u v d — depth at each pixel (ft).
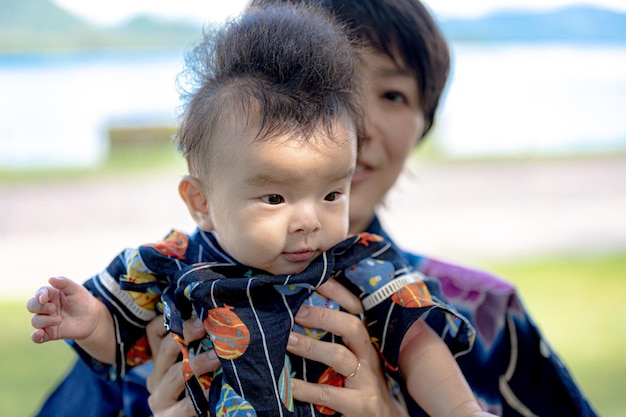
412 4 6.13
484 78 50.80
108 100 44.27
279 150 4.54
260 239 4.67
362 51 5.80
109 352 5.26
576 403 6.23
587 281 19.71
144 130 39.96
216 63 4.94
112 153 39.32
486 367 6.28
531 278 19.89
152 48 57.11
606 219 25.72
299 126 4.57
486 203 28.12
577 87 49.55
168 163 36.70
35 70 51.26
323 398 4.91
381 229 6.43
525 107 45.68
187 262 5.16
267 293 4.88
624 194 29.40
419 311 5.02
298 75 4.72
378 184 6.15
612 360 15.02
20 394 13.25
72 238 22.43
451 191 30.19
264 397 4.71
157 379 5.37
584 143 40.83
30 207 26.61
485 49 58.95
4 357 15.21
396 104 6.11
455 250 22.11
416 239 23.24
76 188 30.01
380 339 5.13
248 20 5.05
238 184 4.65
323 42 4.91
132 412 6.14
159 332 5.33
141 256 5.20
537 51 59.47
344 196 4.89
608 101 46.98
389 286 5.14
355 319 5.12
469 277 6.56
